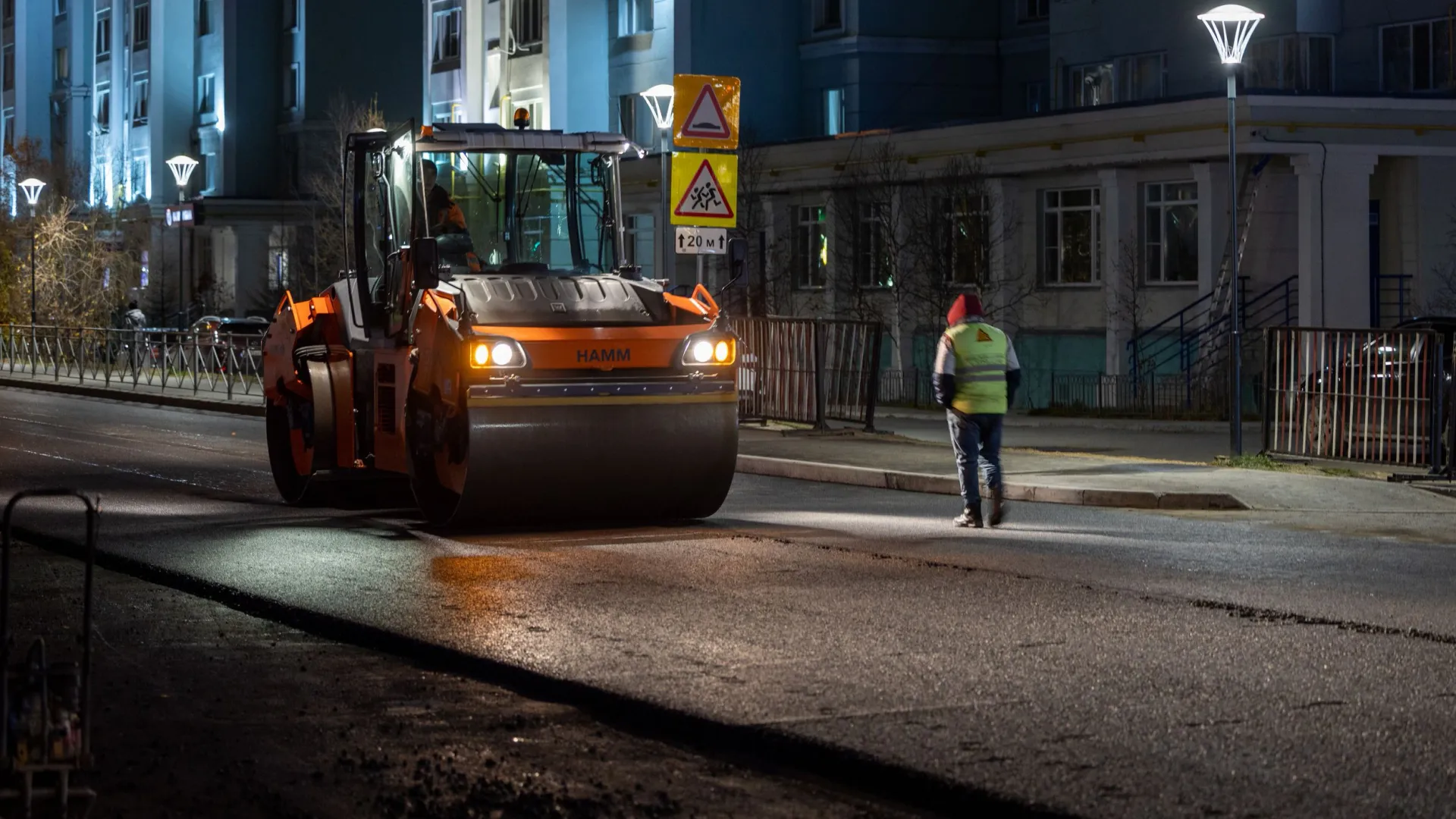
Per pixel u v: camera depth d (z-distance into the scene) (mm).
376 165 16031
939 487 17969
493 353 13625
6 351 45531
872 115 49656
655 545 13539
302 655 9625
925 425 29234
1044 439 26125
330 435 15836
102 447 23422
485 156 15375
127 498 17109
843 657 9086
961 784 6598
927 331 39375
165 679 8953
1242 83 39062
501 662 8969
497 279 14844
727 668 8805
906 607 10594
